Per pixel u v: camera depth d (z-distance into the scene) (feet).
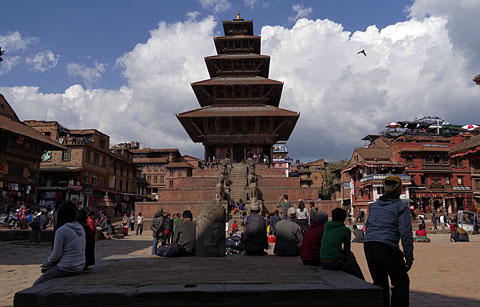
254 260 25.66
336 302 15.10
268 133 163.43
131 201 244.01
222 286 15.51
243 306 14.73
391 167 190.29
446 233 113.50
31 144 138.31
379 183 179.32
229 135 161.07
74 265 18.57
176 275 18.31
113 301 14.51
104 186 202.28
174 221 50.42
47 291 14.79
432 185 193.26
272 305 14.84
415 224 157.99
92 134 192.03
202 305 14.58
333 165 290.35
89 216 56.75
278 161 339.77
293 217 34.30
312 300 15.03
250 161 138.62
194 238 30.68
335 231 20.97
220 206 30.07
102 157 201.26
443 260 44.47
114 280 16.97
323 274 18.71
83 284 16.07
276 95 179.63
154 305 14.53
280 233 29.68
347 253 20.89
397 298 17.38
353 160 212.02
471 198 193.98
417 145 196.85
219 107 167.43
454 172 195.62
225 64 180.34
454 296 24.25
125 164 236.63
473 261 43.45
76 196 174.29
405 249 17.24
